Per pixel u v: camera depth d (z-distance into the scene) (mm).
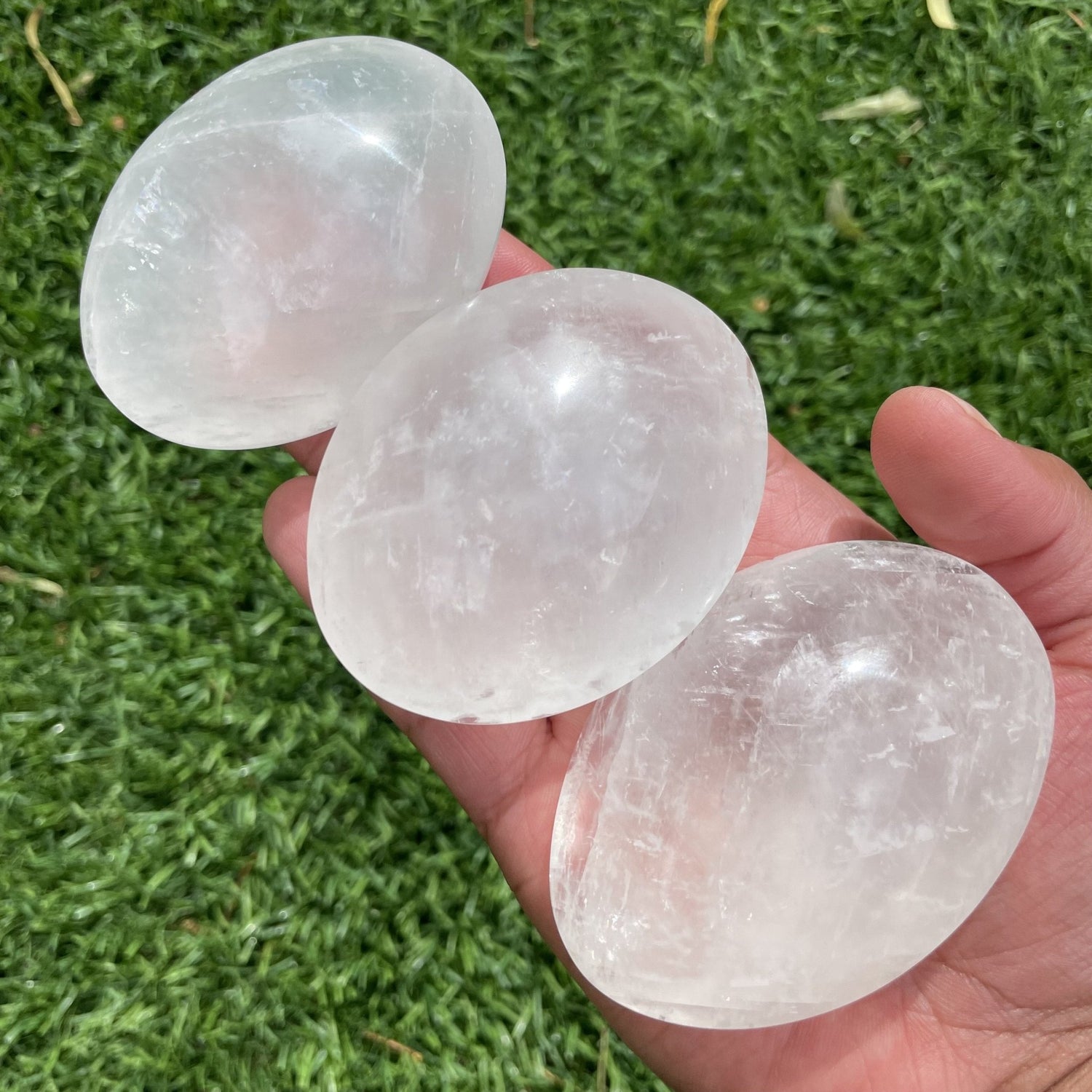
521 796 159
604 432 120
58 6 212
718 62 218
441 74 143
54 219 208
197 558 200
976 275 208
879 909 124
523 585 120
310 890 190
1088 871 140
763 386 208
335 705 195
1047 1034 145
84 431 204
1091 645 148
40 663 197
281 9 215
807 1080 146
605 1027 186
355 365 141
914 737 123
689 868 125
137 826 192
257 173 132
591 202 213
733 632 130
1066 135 212
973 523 146
